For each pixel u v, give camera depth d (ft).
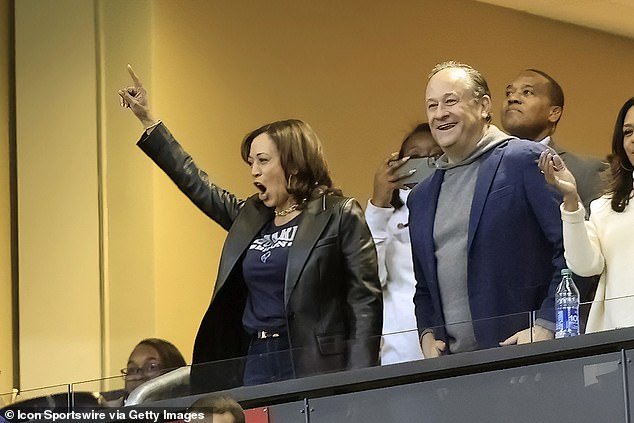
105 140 84.38
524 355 52.85
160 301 82.38
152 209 82.69
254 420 52.16
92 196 84.23
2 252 85.46
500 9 99.81
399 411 53.42
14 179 86.63
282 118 88.79
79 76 85.25
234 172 86.38
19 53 86.84
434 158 74.43
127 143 83.97
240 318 65.92
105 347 83.10
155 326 82.12
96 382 50.98
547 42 102.27
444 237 61.16
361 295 63.46
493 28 99.25
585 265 57.77
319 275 63.00
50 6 86.33
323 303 63.00
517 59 100.22
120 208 83.82
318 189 65.10
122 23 84.94
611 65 106.63
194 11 85.92
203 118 85.46
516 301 59.82
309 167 65.26
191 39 85.61
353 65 92.02
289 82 89.25
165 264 82.94
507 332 53.42
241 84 87.30
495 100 98.53
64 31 85.81
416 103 94.53
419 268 62.44
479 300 59.88
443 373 53.52
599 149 104.99
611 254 58.29
